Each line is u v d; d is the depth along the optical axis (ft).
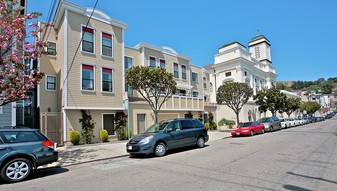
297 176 19.77
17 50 30.96
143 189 17.46
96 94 55.26
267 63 163.22
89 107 53.11
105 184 19.34
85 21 55.77
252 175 20.48
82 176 22.77
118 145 46.50
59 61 55.36
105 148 42.70
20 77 30.71
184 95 84.74
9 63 31.58
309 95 308.40
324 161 25.89
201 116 86.33
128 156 35.47
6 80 29.76
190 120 41.47
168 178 20.48
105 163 30.04
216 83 134.31
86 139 51.42
